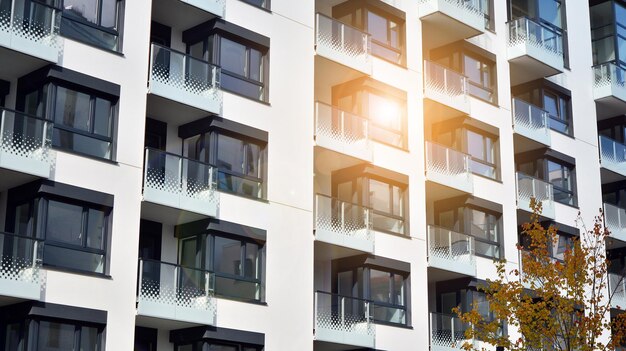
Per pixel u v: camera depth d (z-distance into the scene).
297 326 27.25
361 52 31.41
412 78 33.09
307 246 28.11
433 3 33.69
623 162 41.38
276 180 27.86
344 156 30.14
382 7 32.81
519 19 37.53
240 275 26.44
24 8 23.14
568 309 28.27
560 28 40.50
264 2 29.12
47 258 22.64
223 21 27.67
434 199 34.88
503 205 35.31
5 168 22.09
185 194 25.48
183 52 27.77
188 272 24.97
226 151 27.03
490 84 36.59
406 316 30.80
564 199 38.50
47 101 23.45
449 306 33.75
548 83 39.03
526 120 37.19
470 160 34.41
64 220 23.12
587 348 27.28
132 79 25.00
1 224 23.47
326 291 30.70
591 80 41.25
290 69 29.09
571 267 29.06
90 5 24.83
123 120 24.56
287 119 28.58
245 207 26.88
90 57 24.30
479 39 36.38
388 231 30.84
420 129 32.88
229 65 27.69
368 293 29.92
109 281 23.34
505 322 34.00
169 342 25.88
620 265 41.59
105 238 23.67
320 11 33.19
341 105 32.03
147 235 26.12
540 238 29.88
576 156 39.41
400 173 31.72
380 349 29.56
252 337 26.03
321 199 29.03
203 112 26.67
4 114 22.22
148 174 24.78
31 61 23.48
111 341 23.05
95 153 24.06
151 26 27.48
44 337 22.16
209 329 25.12
